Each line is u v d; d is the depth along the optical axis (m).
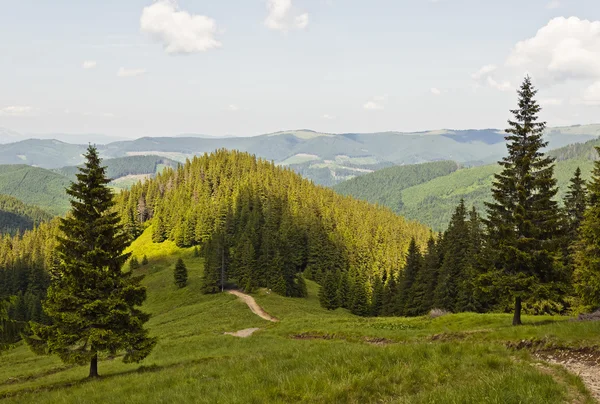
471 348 14.40
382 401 10.23
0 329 17.83
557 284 26.34
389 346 15.83
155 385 16.03
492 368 12.05
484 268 28.81
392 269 139.38
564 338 18.86
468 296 51.31
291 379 12.09
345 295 101.38
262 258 96.56
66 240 23.42
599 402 9.24
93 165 24.42
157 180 196.62
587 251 32.97
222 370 16.38
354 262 145.62
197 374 16.45
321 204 174.50
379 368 12.52
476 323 33.22
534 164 26.81
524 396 8.65
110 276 23.83
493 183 28.06
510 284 26.72
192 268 117.19
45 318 94.81
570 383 10.59
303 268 130.25
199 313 75.44
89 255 23.19
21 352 52.84
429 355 13.62
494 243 28.14
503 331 23.09
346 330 34.78
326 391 10.88
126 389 16.69
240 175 186.12
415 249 75.81
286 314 71.94
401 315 72.75
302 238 130.62
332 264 128.25
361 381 11.23
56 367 34.16
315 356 15.44
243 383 12.72
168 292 100.31
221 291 93.69
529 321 29.52
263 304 77.88
